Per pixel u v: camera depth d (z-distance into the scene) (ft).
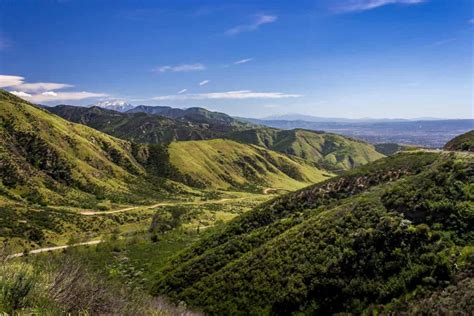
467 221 93.61
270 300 111.86
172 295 155.33
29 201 494.59
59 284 33.45
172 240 309.01
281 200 204.33
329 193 185.68
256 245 168.04
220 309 123.75
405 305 78.84
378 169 180.34
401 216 107.86
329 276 103.40
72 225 410.72
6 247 36.96
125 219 472.85
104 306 37.14
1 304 27.35
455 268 80.33
